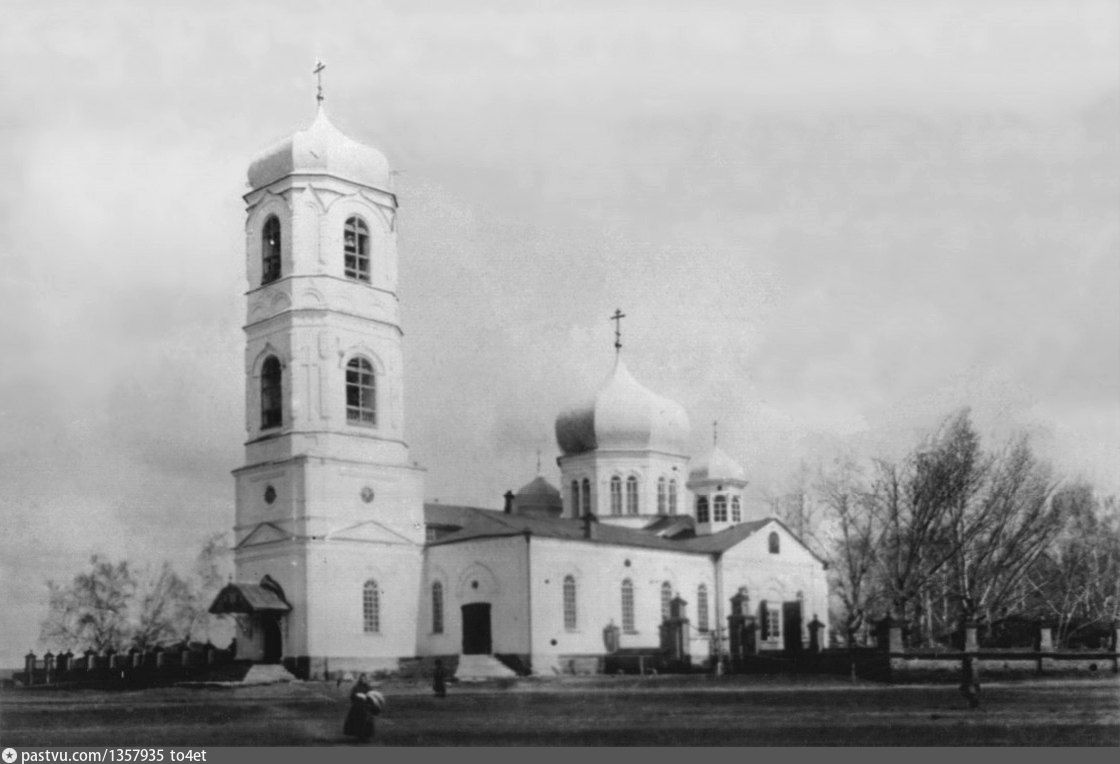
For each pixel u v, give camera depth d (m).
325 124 69.25
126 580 64.50
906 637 61.34
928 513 62.41
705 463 85.12
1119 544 63.69
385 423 69.19
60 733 42.81
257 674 62.91
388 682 61.84
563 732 40.12
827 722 41.19
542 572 67.00
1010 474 61.06
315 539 65.25
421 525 70.25
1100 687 53.09
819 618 80.19
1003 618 64.00
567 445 84.56
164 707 50.53
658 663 68.56
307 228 67.81
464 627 68.19
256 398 68.44
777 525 81.88
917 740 37.47
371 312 69.12
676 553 76.31
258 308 68.62
